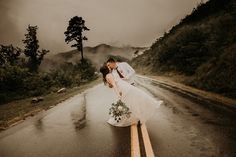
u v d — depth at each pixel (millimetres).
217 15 47531
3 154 6289
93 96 18609
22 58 30047
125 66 8164
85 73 50906
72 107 13516
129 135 6988
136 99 7711
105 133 7445
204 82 18312
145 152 5488
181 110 10391
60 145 6621
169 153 5375
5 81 25828
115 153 5645
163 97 14922
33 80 28062
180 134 6812
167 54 41750
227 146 5656
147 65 70938
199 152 5371
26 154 6137
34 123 9883
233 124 7602
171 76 33125
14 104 19641
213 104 11391
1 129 9516
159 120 8695
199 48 27266
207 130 7086
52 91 27953
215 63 19359
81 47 69188
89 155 5668
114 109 8227
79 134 7586
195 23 59469
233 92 13344
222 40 24703
